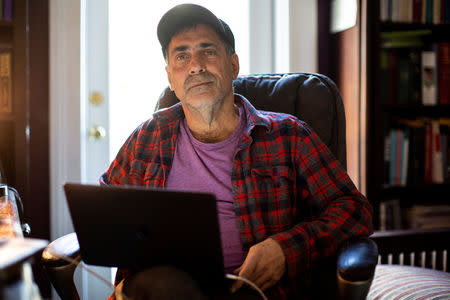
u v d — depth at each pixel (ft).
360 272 2.70
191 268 2.50
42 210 6.18
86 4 6.50
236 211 3.82
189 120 4.03
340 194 3.83
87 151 6.61
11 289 1.72
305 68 6.95
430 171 6.39
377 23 6.05
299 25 6.88
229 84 4.06
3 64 5.49
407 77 6.32
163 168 4.05
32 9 6.01
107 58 6.64
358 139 6.23
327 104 4.39
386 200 6.35
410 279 4.28
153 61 6.88
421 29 6.37
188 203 2.34
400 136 6.29
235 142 4.02
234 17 7.05
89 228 2.64
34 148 6.10
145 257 2.59
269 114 4.20
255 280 3.20
